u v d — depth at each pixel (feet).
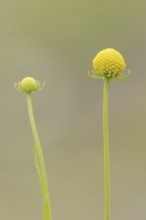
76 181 3.35
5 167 3.49
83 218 3.14
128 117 3.67
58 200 3.22
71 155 3.56
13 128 3.67
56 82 3.96
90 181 3.35
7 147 3.59
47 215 1.09
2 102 3.76
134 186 3.36
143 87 3.79
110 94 3.73
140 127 3.62
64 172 3.43
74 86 3.93
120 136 3.63
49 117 3.73
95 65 1.09
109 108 3.70
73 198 3.24
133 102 3.71
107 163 1.05
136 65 3.95
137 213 3.15
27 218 3.16
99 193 3.25
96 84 3.85
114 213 3.13
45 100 3.78
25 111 3.72
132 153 3.55
